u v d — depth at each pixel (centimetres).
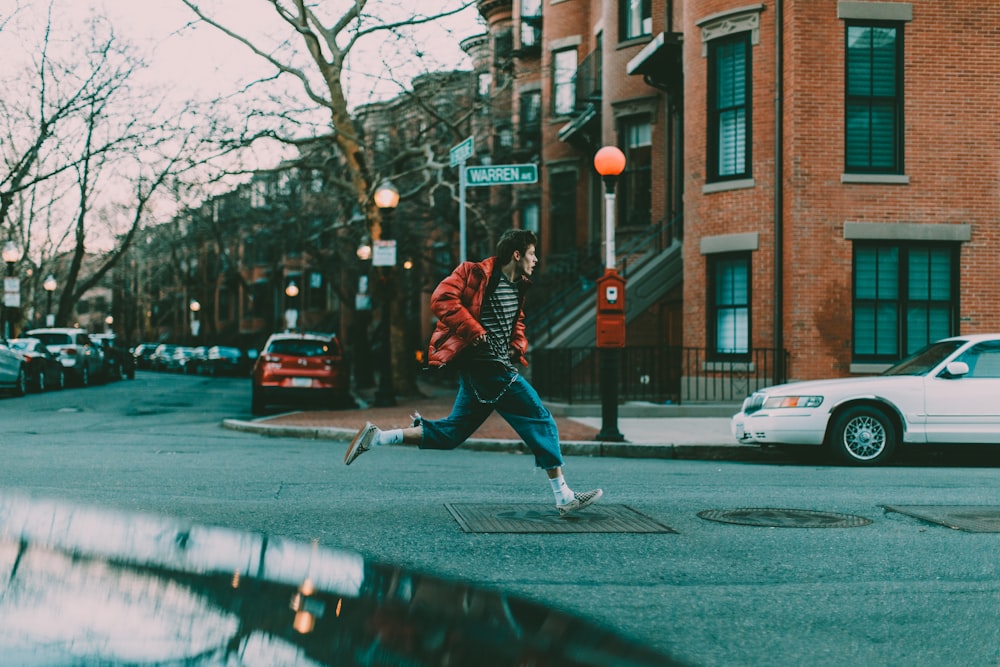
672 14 2269
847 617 454
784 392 1177
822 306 1741
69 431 1459
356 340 3447
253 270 6109
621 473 1019
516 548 585
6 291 2823
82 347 2977
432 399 2348
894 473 1058
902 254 1767
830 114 1755
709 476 1000
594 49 2788
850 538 638
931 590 506
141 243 5294
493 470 1013
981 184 1770
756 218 1809
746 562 564
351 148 2272
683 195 2031
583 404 1772
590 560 559
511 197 3156
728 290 1873
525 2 3156
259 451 1190
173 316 8169
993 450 1177
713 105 1892
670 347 1827
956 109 1772
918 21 1767
